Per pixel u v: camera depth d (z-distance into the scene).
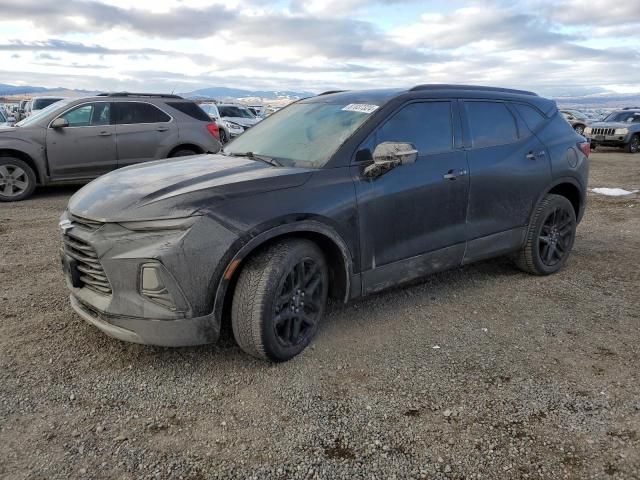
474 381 3.16
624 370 3.28
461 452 2.53
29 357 3.41
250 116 22.84
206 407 2.90
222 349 3.53
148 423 2.75
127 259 2.95
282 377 3.20
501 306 4.33
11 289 4.62
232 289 3.26
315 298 3.49
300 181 3.36
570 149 5.13
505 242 4.65
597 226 7.29
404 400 2.96
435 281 4.91
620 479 2.34
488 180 4.36
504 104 4.75
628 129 20.92
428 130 4.11
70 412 2.84
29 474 2.37
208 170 3.57
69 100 9.28
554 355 3.48
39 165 8.93
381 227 3.70
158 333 2.99
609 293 4.62
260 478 2.36
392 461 2.47
